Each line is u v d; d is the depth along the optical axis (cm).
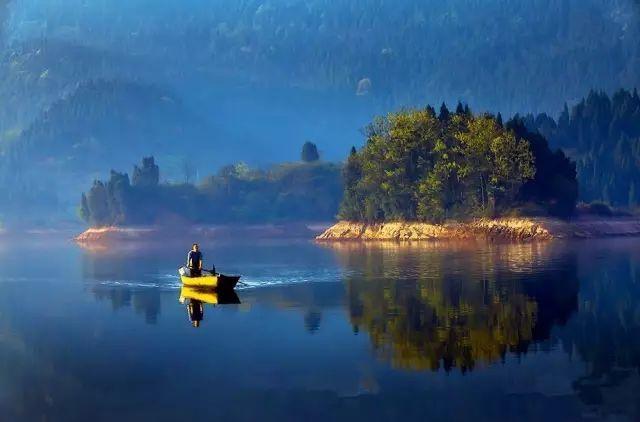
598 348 7175
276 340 7881
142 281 14062
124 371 6812
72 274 16062
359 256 19688
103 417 5669
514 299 10206
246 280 13525
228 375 6600
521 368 6556
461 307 9619
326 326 8556
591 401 5722
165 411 5753
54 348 7756
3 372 6844
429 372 6525
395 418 5494
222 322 8956
